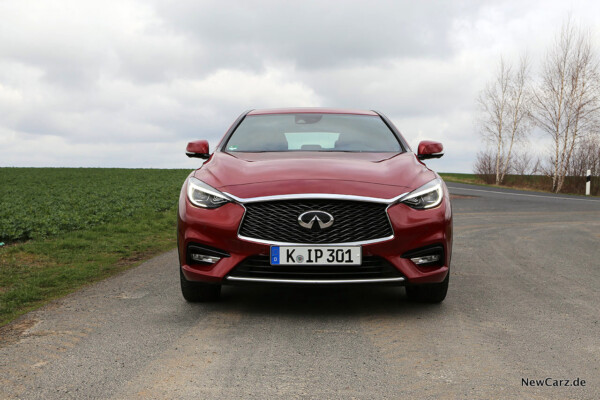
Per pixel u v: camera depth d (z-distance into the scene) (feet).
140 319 12.94
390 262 12.78
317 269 12.71
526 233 32.65
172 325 12.41
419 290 14.39
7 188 84.79
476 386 8.80
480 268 20.72
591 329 12.37
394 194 13.00
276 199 12.67
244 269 12.95
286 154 15.40
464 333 11.94
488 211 48.93
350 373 9.37
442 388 8.71
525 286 17.35
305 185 12.92
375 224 12.78
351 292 16.17
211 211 13.10
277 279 12.72
